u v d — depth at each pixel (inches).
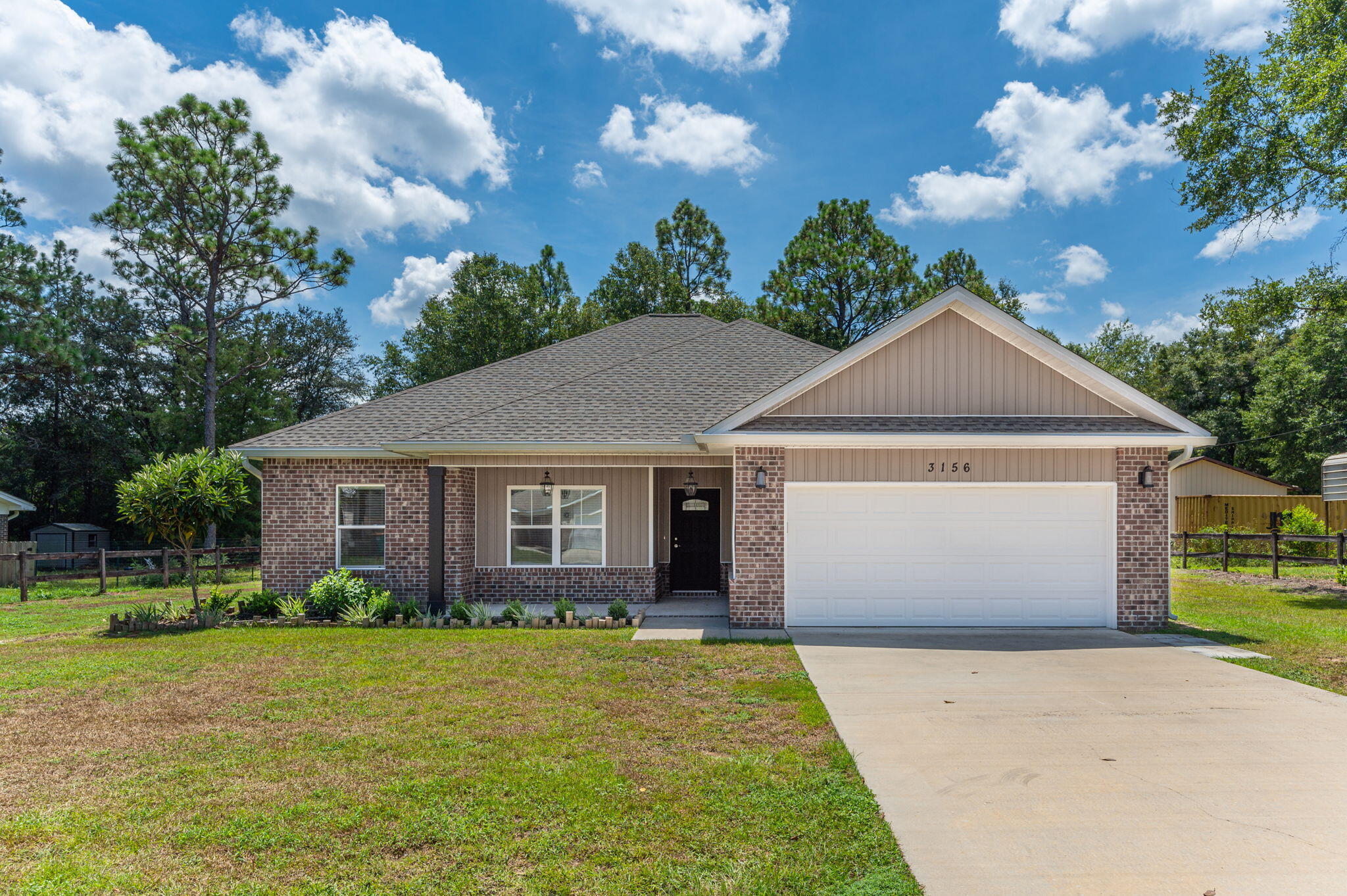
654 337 784.3
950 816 201.6
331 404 1854.1
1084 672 367.6
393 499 608.7
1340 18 704.4
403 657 404.5
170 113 1234.6
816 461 501.4
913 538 501.0
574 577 620.7
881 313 1494.8
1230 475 1316.4
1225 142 764.6
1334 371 1359.5
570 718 289.4
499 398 663.1
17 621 574.2
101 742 262.7
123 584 887.7
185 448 1409.9
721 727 277.9
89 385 1471.5
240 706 307.9
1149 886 166.7
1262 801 212.4
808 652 417.1
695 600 634.8
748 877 168.6
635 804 207.5
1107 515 497.7
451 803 207.8
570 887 164.4
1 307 1127.6
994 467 498.6
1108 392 505.4
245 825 195.5
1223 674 364.8
